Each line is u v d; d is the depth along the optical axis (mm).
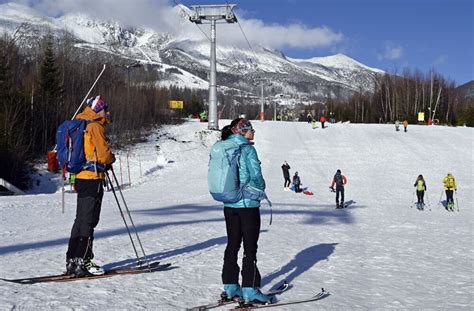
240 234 5133
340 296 5652
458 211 21688
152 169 38688
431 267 7906
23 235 10555
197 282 6000
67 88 55719
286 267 7363
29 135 45625
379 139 48094
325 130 54281
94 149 5820
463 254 9461
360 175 34406
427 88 104312
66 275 5996
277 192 28141
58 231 11188
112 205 20016
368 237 11859
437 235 12781
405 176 33875
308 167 37594
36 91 50219
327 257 8469
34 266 6824
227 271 5117
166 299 5156
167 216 15461
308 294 5672
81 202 5930
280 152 43750
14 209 16766
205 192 27500
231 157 4980
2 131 37812
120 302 4957
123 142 49156
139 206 19688
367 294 5852
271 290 5809
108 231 11078
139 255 7844
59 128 5879
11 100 44188
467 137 48469
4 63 48938
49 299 4957
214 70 54125
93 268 6066
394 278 6918
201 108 116250
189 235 10617
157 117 68125
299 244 9984
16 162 37562
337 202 21312
